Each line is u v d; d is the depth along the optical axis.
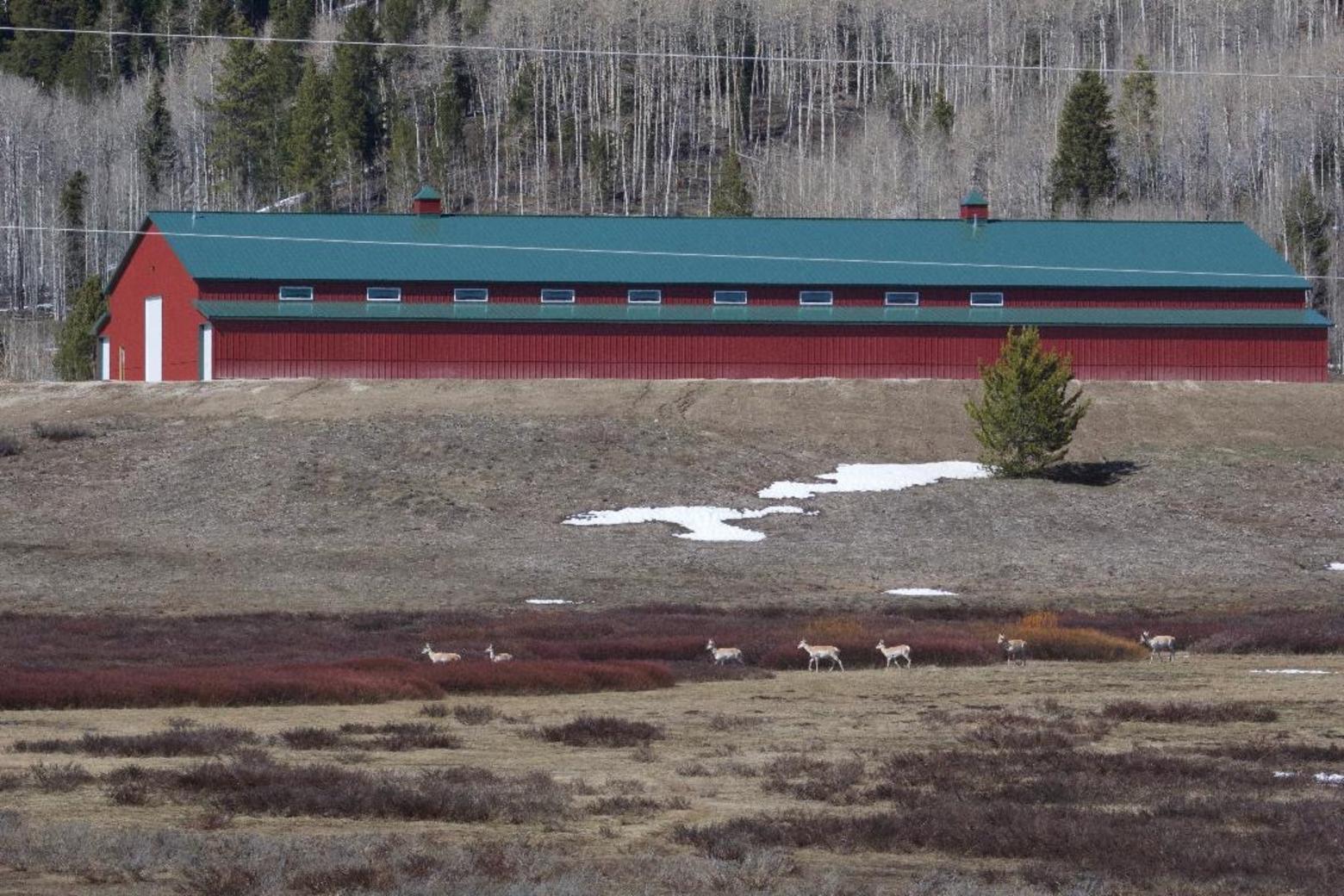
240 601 103.06
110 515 127.56
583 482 138.12
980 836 39.38
